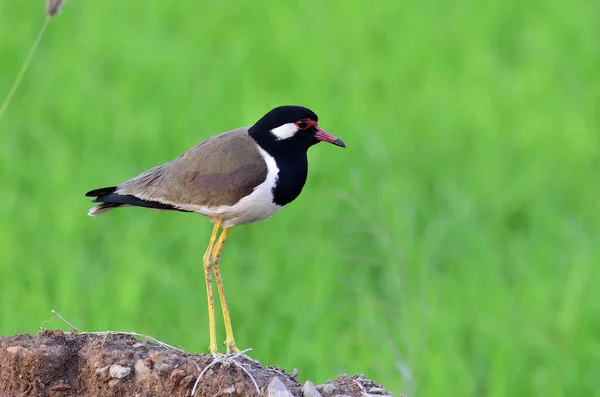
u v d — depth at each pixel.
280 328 13.89
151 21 23.56
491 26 23.84
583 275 14.72
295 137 10.35
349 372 12.70
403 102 20.38
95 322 13.23
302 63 21.19
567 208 17.61
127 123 18.61
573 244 15.99
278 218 16.23
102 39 22.30
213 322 9.92
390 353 12.61
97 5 24.33
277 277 14.92
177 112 19.30
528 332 13.97
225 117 18.95
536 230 16.45
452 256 15.76
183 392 8.76
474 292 14.63
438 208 17.25
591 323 14.40
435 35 23.31
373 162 17.61
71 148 18.36
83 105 19.52
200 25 23.53
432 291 14.13
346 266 15.08
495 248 16.03
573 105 20.38
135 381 8.81
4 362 8.87
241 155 10.19
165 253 15.48
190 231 15.66
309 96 19.48
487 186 17.45
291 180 10.36
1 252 14.73
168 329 13.61
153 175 10.46
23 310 13.62
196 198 10.19
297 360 13.14
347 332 13.80
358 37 22.69
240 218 10.32
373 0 24.88
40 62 21.66
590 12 24.47
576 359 13.77
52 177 16.94
